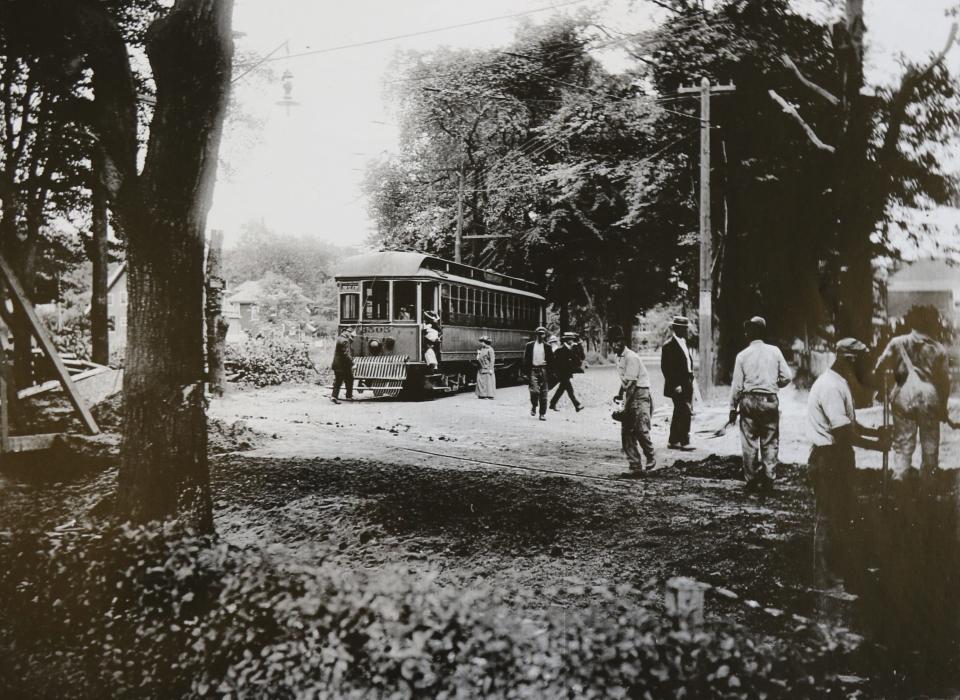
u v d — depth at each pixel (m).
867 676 4.00
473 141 39.88
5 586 5.02
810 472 5.86
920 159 16.91
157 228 6.36
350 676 3.95
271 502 8.23
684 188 28.03
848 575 5.50
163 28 6.31
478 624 4.11
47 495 8.41
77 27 6.45
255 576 4.88
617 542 6.82
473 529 7.22
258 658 4.18
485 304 27.69
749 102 23.91
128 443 6.40
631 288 40.62
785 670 3.79
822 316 18.69
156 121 6.41
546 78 36.75
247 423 15.34
